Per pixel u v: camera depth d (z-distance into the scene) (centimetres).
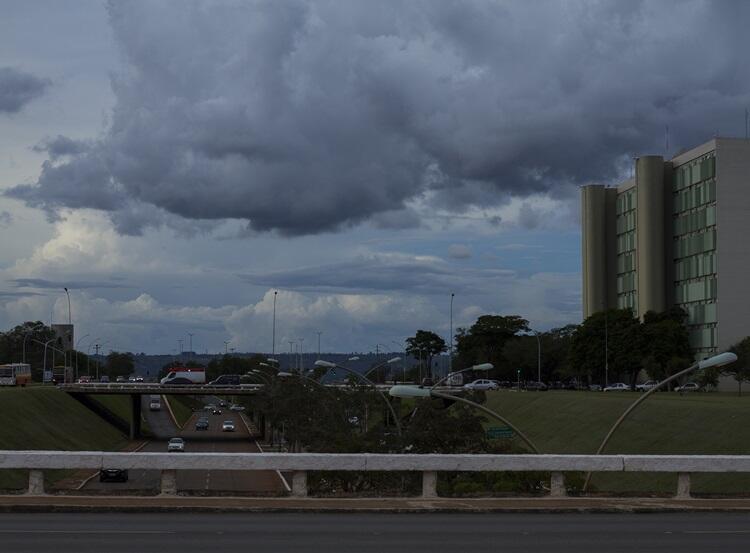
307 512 1923
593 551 1490
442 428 5128
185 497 2042
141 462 2039
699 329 11856
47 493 2066
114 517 1831
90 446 9275
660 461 2123
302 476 2100
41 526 1694
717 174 11444
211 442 11144
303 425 7356
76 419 10081
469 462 2086
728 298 11381
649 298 12644
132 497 2031
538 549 1503
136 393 11500
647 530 1722
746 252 11406
